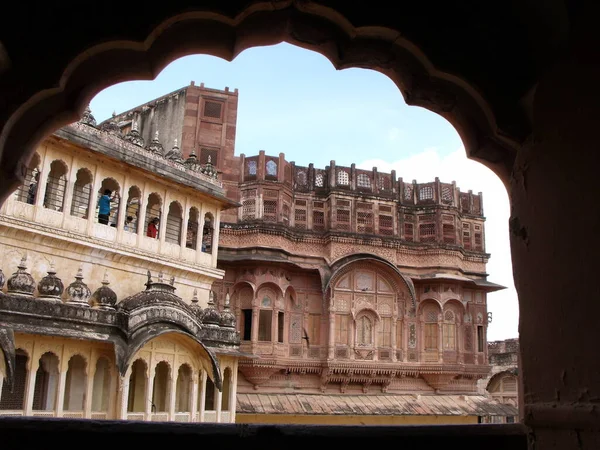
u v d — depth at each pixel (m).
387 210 31.75
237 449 3.04
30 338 14.90
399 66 3.77
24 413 14.60
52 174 18.33
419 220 32.78
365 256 29.77
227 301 21.94
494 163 3.73
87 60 3.42
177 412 18.59
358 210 30.97
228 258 27.45
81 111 3.59
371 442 3.09
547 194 2.93
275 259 27.77
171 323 17.92
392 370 29.62
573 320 2.67
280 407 26.56
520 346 3.06
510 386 38.47
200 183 21.44
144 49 3.42
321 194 31.19
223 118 30.05
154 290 17.91
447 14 3.49
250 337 27.25
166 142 29.95
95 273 17.94
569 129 2.79
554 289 2.81
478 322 32.66
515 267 3.18
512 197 3.29
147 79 3.68
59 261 16.98
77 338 15.45
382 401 29.17
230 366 21.08
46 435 3.00
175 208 21.73
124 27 3.31
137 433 3.02
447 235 32.59
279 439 3.06
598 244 2.54
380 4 3.50
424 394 30.72
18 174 3.42
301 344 28.73
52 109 3.50
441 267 31.70
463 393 31.67
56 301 15.29
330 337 28.69
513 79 3.30
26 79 3.22
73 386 16.77
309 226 30.61
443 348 30.83
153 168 19.55
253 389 27.30
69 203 17.31
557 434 2.71
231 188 29.42
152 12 3.32
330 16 3.54
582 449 2.55
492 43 3.38
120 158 18.42
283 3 3.48
